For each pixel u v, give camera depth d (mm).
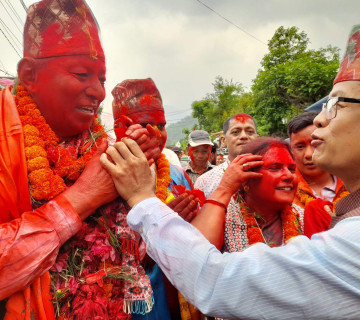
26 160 1167
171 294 1695
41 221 1083
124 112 1604
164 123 1676
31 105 1227
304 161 2262
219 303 975
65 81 1181
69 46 1182
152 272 1570
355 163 1040
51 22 1185
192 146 4543
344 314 880
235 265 973
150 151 1298
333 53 16391
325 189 2268
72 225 1122
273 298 920
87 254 1243
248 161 1530
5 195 1117
